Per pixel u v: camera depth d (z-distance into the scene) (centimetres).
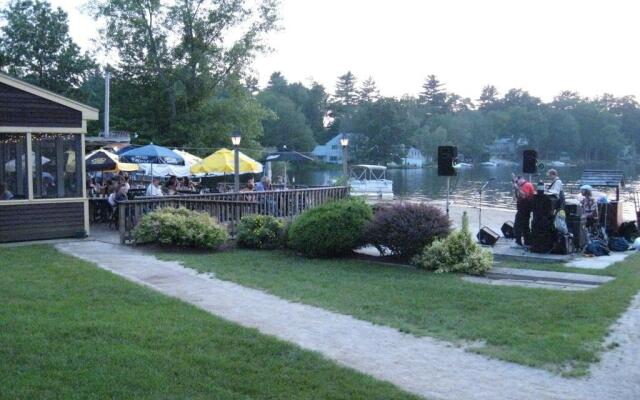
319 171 7944
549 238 1324
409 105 9544
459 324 770
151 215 1376
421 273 1140
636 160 10100
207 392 511
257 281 1019
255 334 688
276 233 1431
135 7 3669
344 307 852
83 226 1495
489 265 1155
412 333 732
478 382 574
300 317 798
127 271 1084
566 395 544
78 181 1488
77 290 880
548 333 729
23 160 1418
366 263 1248
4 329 656
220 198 1653
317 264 1227
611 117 10238
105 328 676
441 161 1423
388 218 1248
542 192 1331
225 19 3816
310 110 11212
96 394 495
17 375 526
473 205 3180
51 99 1432
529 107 12019
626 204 2950
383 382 559
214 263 1193
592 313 815
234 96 4019
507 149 10625
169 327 700
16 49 5206
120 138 2600
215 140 3897
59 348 601
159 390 509
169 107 3934
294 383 543
